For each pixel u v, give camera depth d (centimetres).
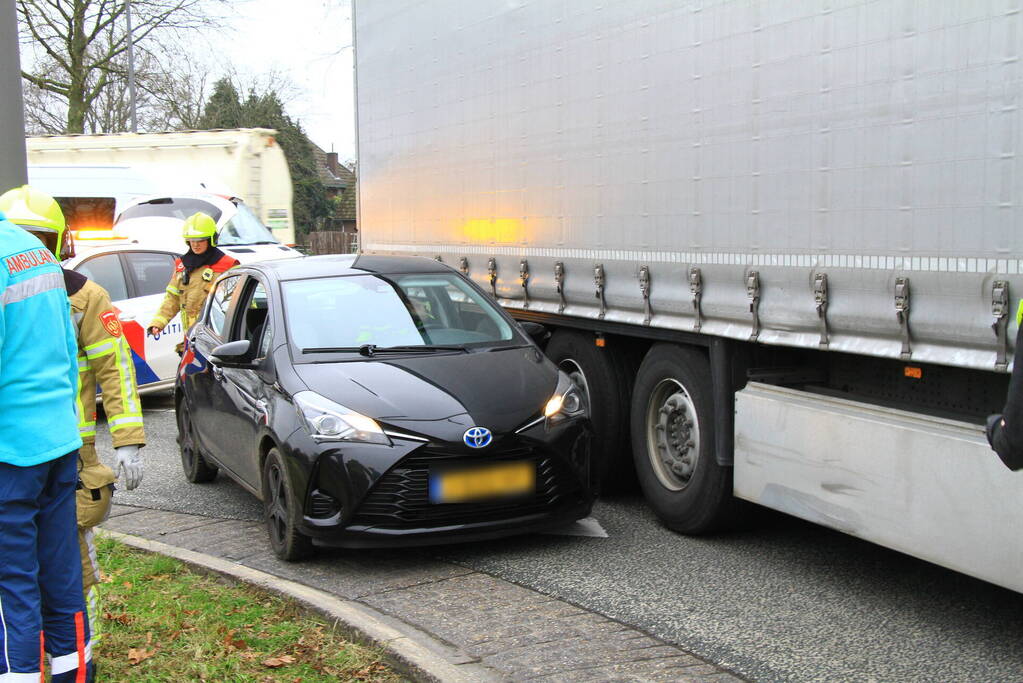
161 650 417
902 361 425
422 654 398
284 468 548
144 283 1065
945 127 389
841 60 437
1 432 304
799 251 466
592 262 621
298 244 4334
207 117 4206
